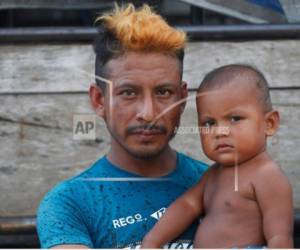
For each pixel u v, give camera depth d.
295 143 3.23
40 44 3.23
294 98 3.26
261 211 2.43
